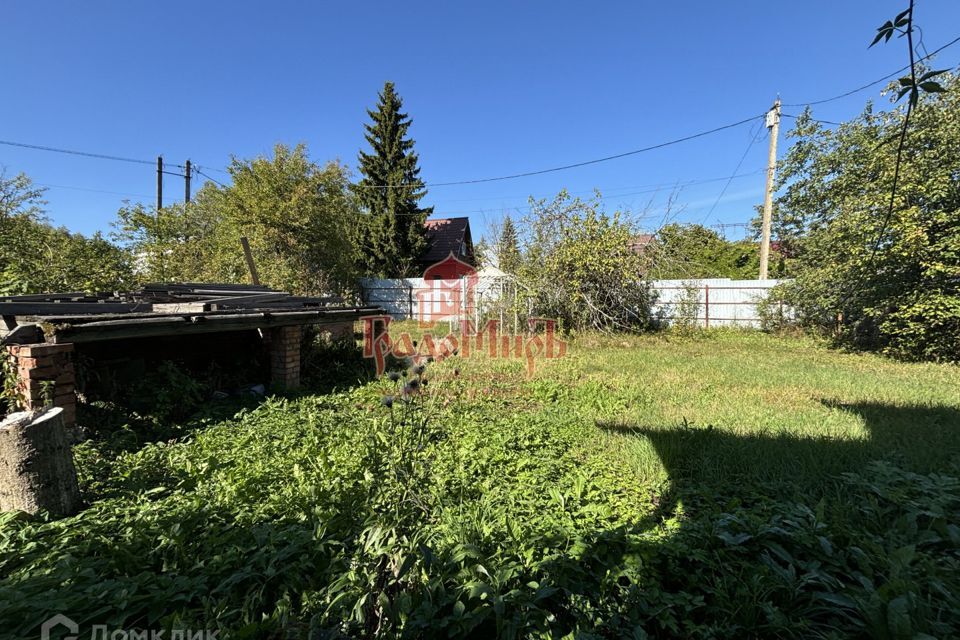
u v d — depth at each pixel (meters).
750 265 17.42
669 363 7.71
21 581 1.67
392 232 19.11
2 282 5.45
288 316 5.55
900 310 7.61
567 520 2.27
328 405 5.01
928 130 6.96
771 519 2.28
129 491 2.78
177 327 4.29
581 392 5.62
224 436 3.81
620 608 1.67
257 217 13.84
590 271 10.98
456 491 2.68
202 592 1.66
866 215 7.39
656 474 3.13
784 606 1.73
